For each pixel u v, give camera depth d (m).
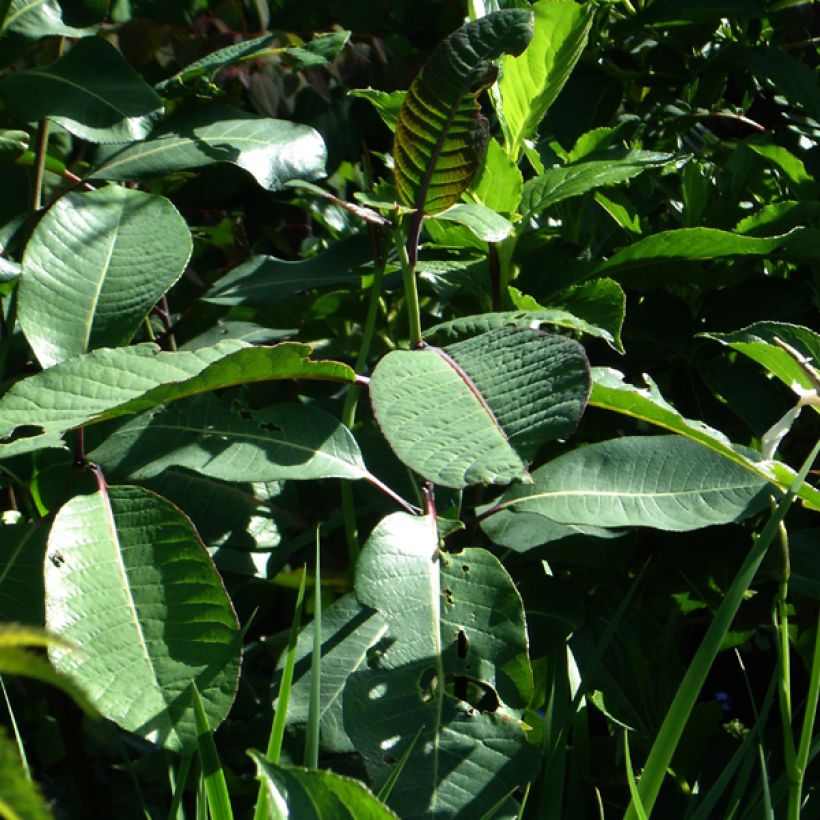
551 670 1.39
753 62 1.66
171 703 1.25
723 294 1.54
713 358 1.55
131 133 1.45
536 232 1.50
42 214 1.49
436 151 1.33
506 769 1.25
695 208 1.56
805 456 1.54
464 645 1.28
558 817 1.28
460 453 1.23
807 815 1.36
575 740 1.36
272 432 1.34
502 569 1.30
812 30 1.96
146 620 1.27
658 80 1.73
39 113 1.44
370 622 1.34
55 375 1.31
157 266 1.41
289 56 1.54
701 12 1.64
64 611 1.26
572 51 1.42
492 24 1.32
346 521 1.41
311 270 1.53
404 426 1.25
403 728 1.25
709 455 1.35
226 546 1.40
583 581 1.46
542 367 1.26
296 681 1.33
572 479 1.36
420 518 1.32
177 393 1.30
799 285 1.56
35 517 1.44
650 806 1.21
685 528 1.32
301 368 1.31
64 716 1.45
